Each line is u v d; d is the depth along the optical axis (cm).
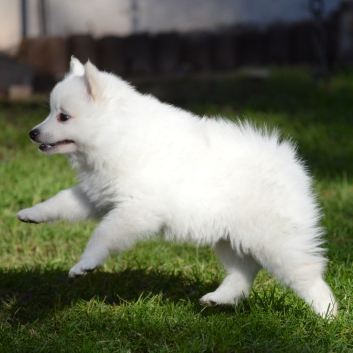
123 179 478
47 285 566
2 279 575
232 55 1639
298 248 473
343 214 764
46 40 1543
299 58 1639
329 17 1655
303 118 1206
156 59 1622
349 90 1394
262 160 485
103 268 614
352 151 1038
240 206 473
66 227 720
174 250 661
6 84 1449
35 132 487
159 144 478
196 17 1736
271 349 443
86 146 486
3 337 459
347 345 455
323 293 482
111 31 1709
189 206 475
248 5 1741
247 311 511
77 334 470
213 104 1307
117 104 486
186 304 529
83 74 512
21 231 709
